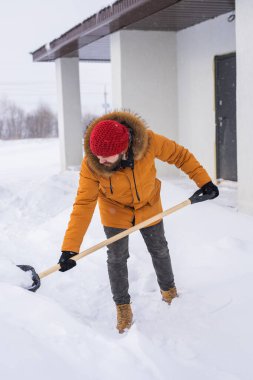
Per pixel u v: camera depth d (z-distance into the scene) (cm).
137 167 292
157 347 251
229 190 818
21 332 228
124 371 219
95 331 253
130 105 944
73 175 869
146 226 320
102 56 1351
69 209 609
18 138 4850
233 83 848
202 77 907
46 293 373
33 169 1513
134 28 923
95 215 568
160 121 973
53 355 216
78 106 1291
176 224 505
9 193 823
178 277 380
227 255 406
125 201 308
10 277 307
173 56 970
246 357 256
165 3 729
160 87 964
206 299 335
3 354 204
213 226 493
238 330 287
